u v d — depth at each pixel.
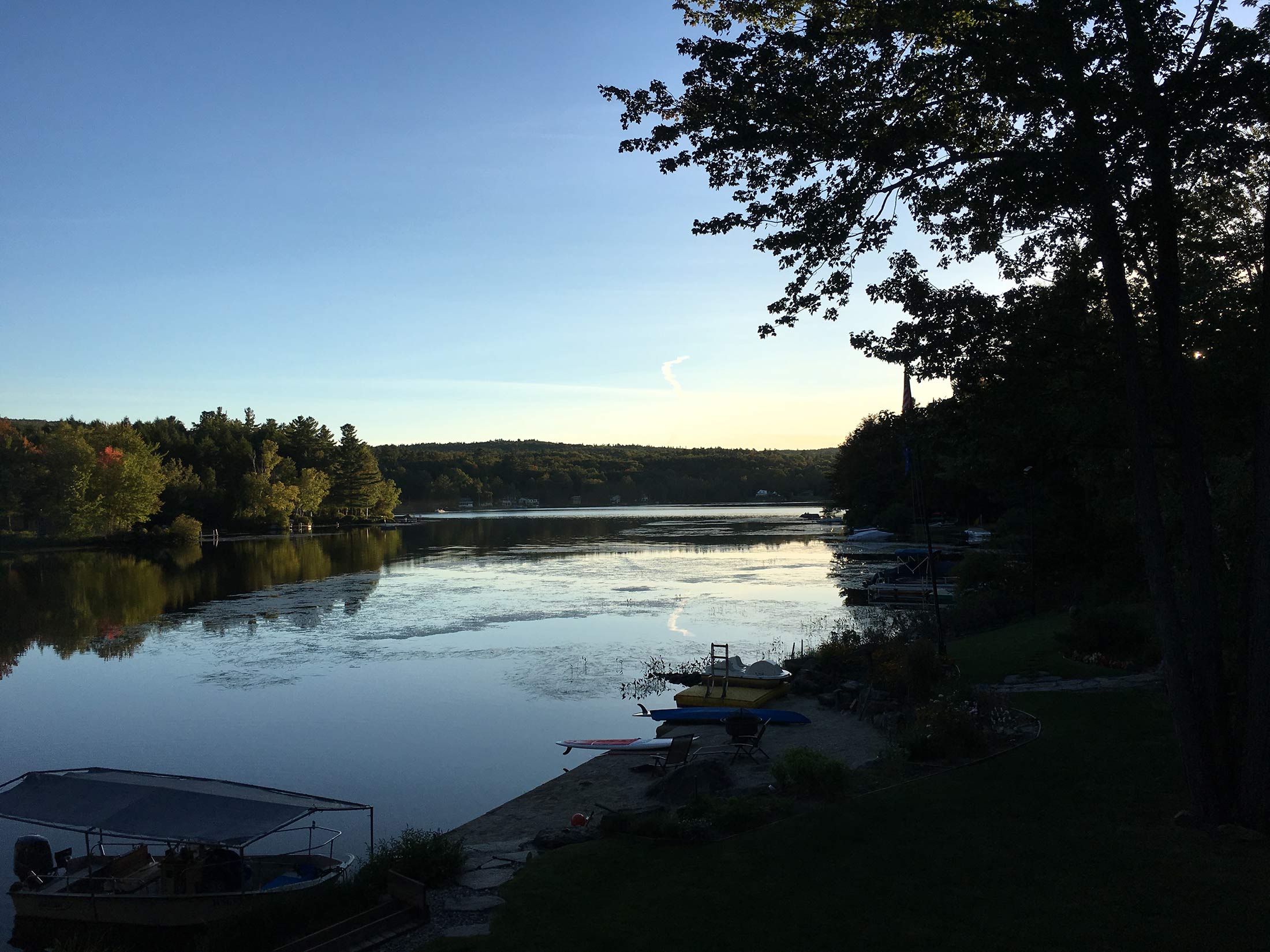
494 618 39.25
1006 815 11.62
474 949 8.62
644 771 17.05
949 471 17.69
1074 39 9.91
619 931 8.89
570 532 115.44
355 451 153.38
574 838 12.05
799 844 11.05
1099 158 10.05
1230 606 14.05
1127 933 8.25
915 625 32.84
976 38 10.15
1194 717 10.75
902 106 11.20
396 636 34.59
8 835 14.47
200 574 61.91
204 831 11.23
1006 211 10.42
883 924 8.74
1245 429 11.10
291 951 8.88
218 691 25.50
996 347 11.50
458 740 20.16
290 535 115.62
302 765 18.45
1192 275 11.79
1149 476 10.66
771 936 8.62
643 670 27.73
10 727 21.75
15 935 11.27
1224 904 8.66
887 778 13.79
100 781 12.47
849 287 11.77
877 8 10.65
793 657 28.23
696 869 10.46
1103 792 12.21
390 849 11.59
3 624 39.06
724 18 12.11
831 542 88.12
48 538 94.38
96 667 29.44
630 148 11.74
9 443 95.75
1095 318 11.99
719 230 11.89
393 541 101.81
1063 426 11.79
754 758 17.16
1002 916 8.74
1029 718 16.88
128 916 11.12
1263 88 9.55
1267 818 10.29
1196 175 10.88
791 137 11.07
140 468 99.56
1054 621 28.77
